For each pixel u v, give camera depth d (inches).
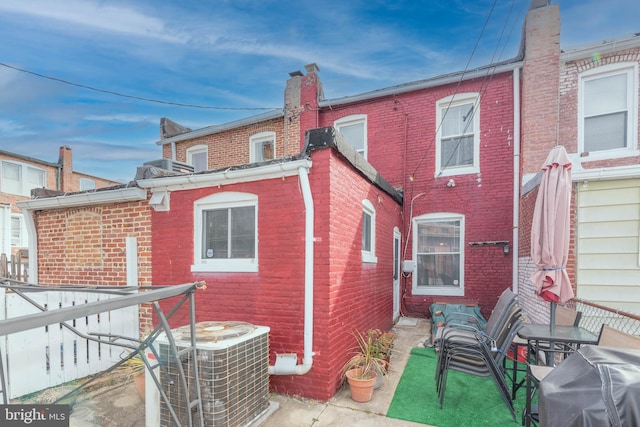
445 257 313.0
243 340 119.8
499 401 144.5
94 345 163.5
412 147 329.7
